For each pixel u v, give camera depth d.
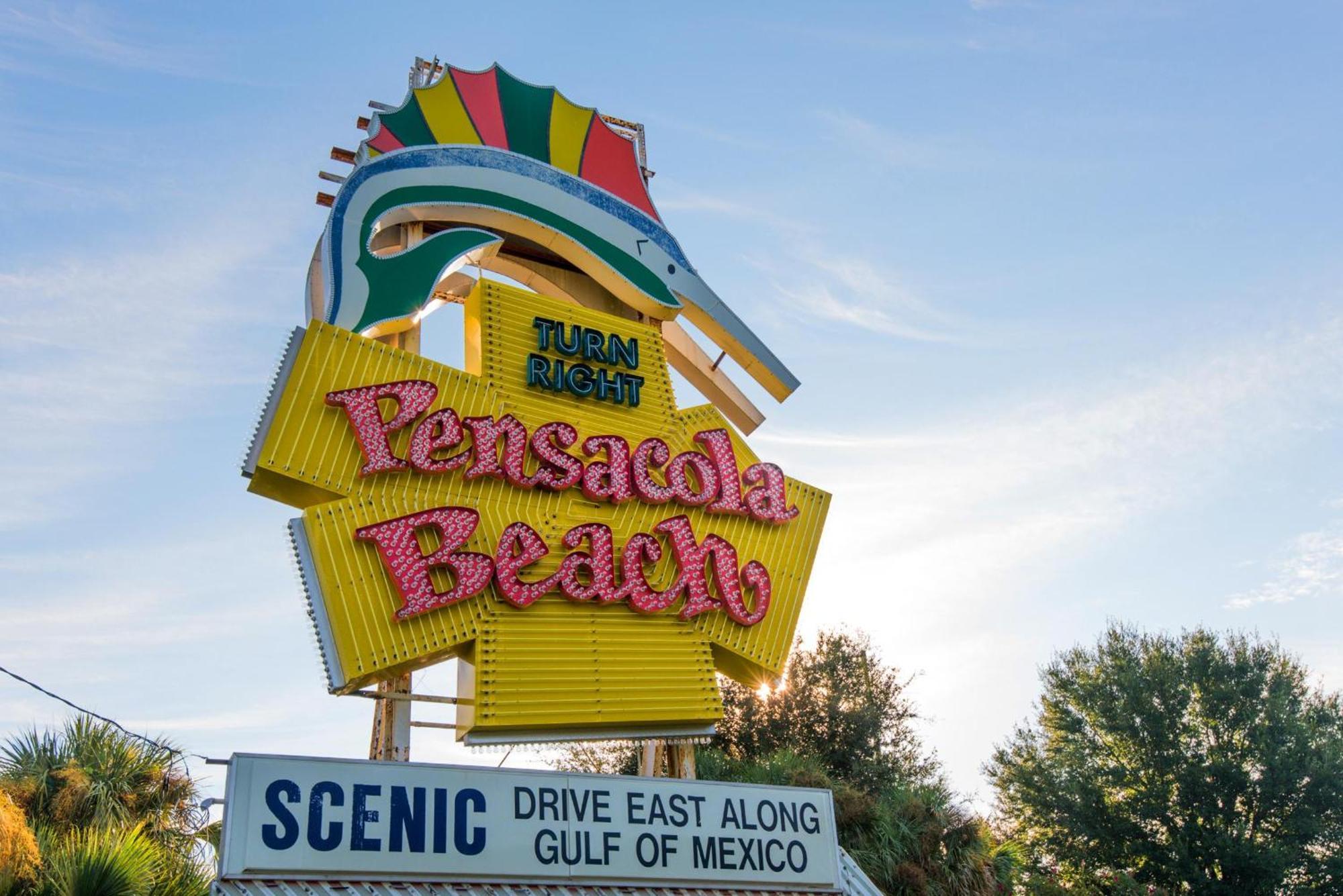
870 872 22.61
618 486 17.81
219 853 11.71
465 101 19.95
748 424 21.30
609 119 22.39
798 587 19.28
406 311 17.30
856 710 34.91
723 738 34.34
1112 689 38.09
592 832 13.93
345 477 15.76
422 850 12.74
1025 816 37.69
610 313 20.72
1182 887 33.91
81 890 14.27
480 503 16.70
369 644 14.84
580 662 16.34
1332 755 34.75
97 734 19.56
